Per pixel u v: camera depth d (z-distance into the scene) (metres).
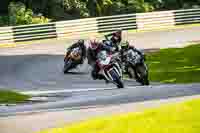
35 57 117.25
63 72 97.12
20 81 86.50
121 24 160.12
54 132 31.05
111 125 29.52
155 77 92.19
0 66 104.00
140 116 30.31
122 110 40.19
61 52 125.94
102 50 74.19
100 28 156.88
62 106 46.84
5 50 131.75
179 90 54.75
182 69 98.25
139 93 54.94
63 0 177.50
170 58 112.69
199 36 149.12
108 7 188.88
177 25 170.00
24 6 169.12
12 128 35.78
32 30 145.50
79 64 97.94
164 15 167.12
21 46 138.88
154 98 47.81
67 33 150.75
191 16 172.38
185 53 117.50
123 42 76.00
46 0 177.50
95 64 74.56
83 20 153.62
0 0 177.88
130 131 27.88
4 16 166.88
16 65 105.19
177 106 31.25
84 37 153.50
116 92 60.50
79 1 179.38
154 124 28.30
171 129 27.06
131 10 191.00
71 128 31.00
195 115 28.89
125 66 76.19
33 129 34.94
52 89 76.00
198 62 105.25
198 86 59.62
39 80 87.88
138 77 76.69
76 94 64.50
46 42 145.25
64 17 177.62
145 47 131.38
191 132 26.39
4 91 64.81
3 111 45.97
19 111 44.91
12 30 141.88
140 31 162.25
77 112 41.31
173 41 140.38
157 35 153.25
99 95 58.12
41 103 53.34
